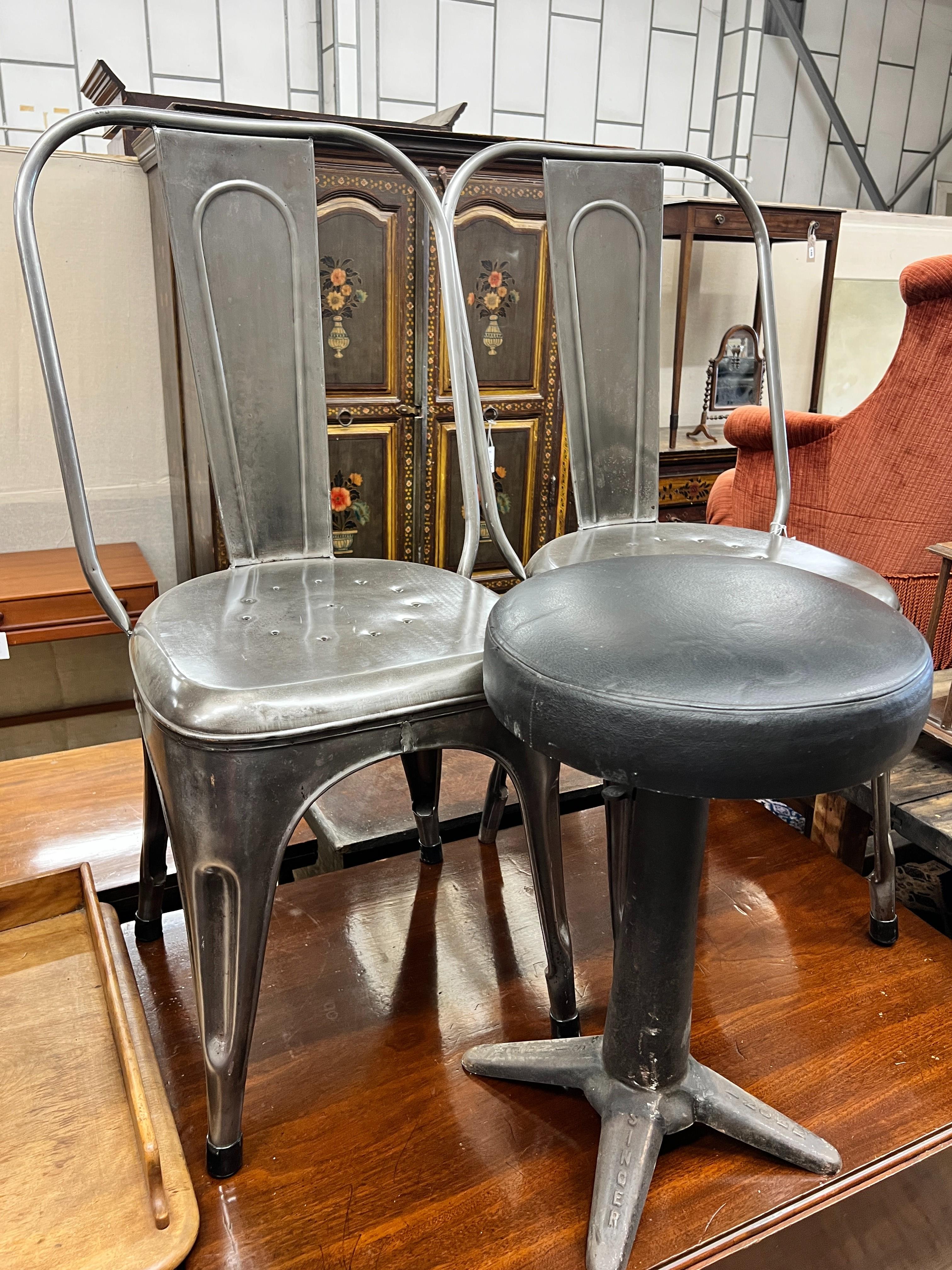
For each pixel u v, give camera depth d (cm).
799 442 169
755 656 58
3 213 206
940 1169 82
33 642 192
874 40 520
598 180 112
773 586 71
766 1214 75
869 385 369
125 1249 68
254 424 101
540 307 239
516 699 62
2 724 213
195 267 95
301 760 69
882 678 57
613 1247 69
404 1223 74
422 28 410
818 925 114
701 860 73
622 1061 79
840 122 514
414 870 125
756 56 462
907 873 155
